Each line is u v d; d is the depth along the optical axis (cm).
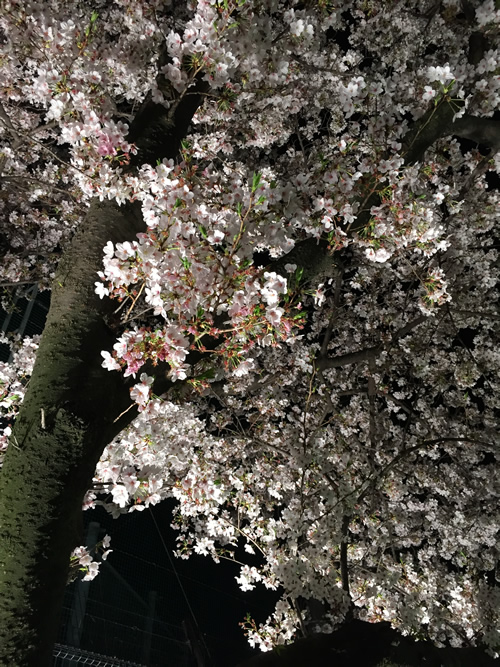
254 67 298
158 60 315
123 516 757
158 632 691
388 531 535
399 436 787
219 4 248
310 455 386
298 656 166
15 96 421
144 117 278
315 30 417
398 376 844
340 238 252
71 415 171
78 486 166
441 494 713
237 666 167
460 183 588
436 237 292
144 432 226
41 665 140
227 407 674
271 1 275
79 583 607
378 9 604
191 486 304
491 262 682
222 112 326
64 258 222
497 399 739
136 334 182
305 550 335
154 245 188
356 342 862
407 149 300
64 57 290
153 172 207
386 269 714
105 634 606
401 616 328
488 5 332
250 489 556
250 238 209
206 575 877
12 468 163
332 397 646
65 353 190
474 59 349
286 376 671
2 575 144
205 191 245
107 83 325
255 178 213
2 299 683
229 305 197
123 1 333
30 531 152
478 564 687
